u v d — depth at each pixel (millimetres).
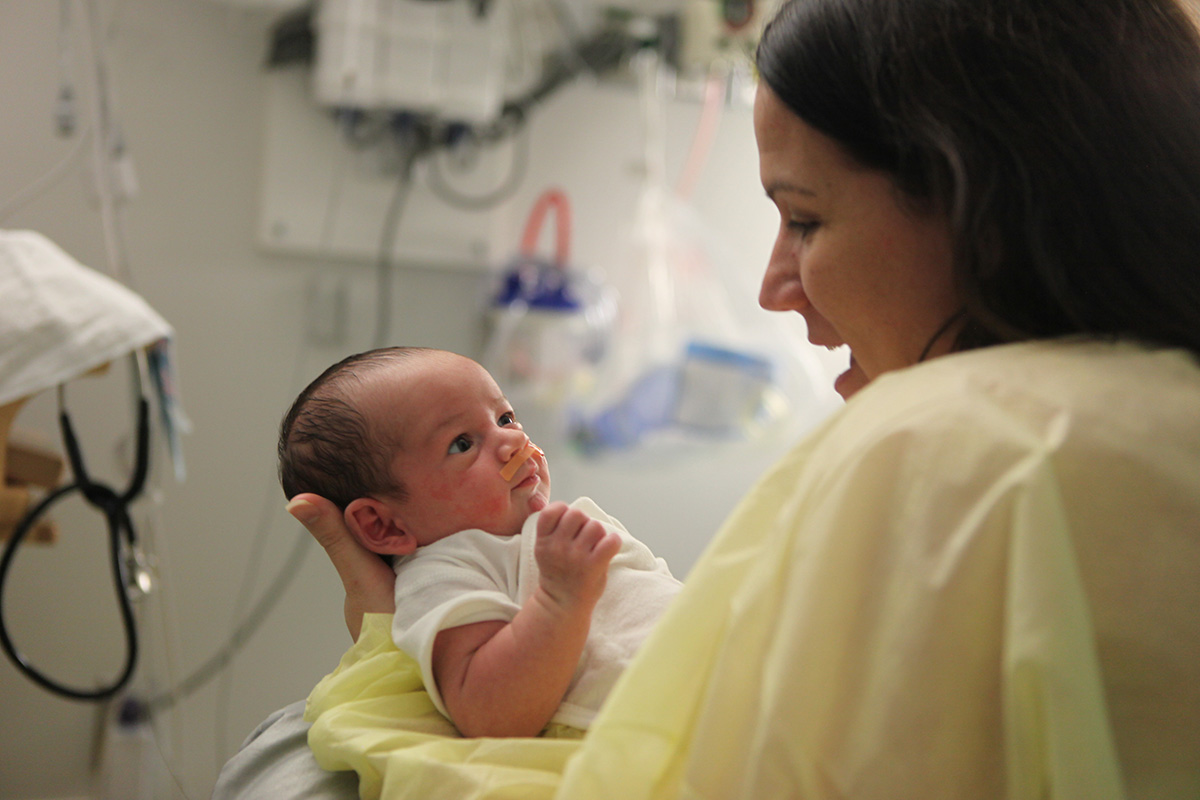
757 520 529
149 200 1981
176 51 1975
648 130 2146
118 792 1884
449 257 2152
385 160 2084
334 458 855
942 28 546
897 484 466
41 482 1456
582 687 707
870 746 434
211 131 2006
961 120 538
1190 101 565
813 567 464
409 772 613
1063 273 536
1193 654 442
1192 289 547
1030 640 413
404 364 875
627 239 2240
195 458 2037
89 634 1967
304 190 2051
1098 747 407
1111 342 533
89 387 1952
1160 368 509
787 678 451
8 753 1926
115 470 1964
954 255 543
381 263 2123
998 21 545
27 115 1895
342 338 2109
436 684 710
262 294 2062
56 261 1403
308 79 2029
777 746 445
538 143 2213
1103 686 444
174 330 2012
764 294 679
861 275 585
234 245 2037
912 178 560
